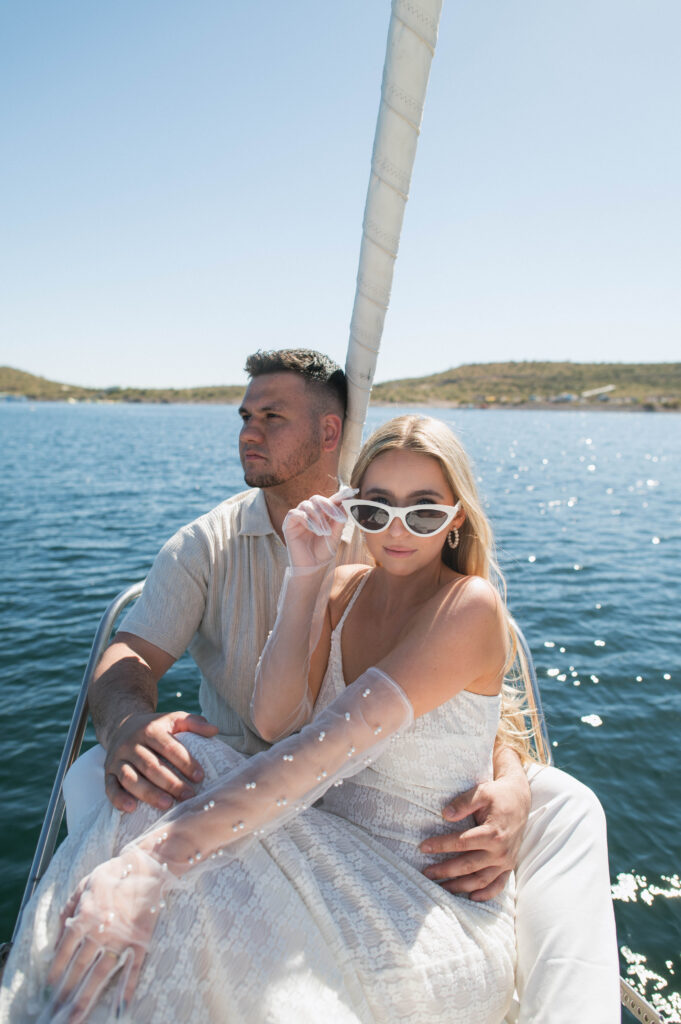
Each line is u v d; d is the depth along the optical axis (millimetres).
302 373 2053
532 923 1421
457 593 1481
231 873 1205
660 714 4254
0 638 5488
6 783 3531
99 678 1817
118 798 1373
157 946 1113
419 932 1260
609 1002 1238
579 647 5426
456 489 1593
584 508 13484
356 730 1345
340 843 1389
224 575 2025
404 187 1759
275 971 1112
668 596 6922
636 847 3078
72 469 20172
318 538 1586
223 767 1445
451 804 1466
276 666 1579
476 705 1513
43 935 1164
